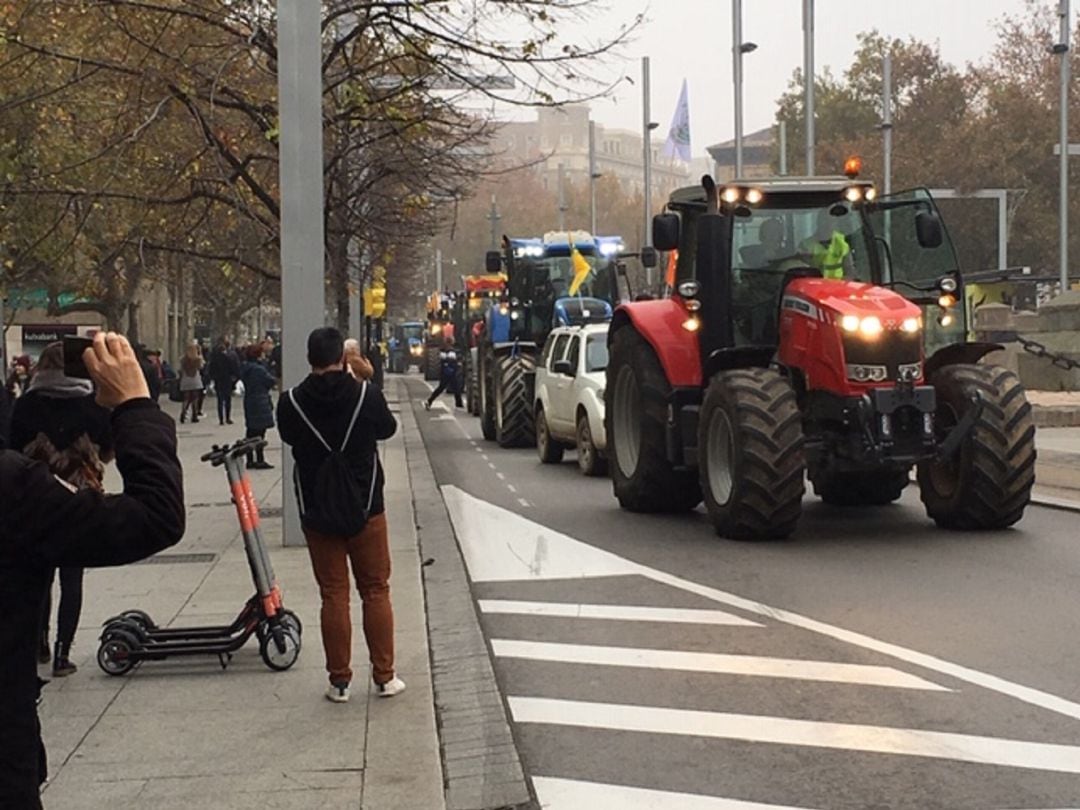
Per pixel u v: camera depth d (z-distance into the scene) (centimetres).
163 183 1452
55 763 596
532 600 971
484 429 2625
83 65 1372
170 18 1350
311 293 1153
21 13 1338
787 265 1282
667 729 650
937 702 681
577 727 659
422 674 749
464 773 585
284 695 707
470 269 9700
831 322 1155
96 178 1462
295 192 1152
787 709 677
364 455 688
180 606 935
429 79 1397
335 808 534
